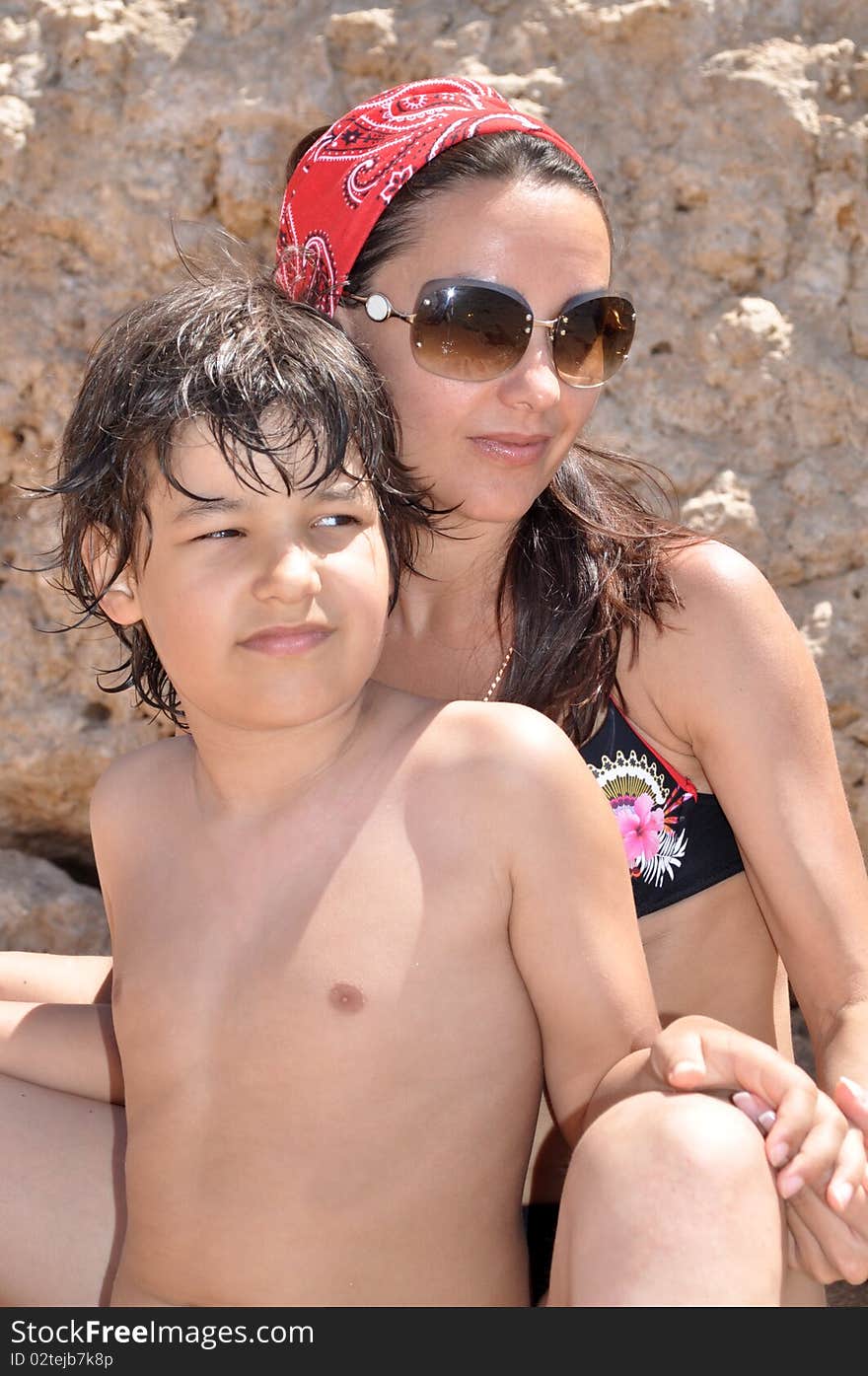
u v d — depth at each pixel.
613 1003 1.71
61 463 2.06
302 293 2.06
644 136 3.05
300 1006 1.66
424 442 1.98
